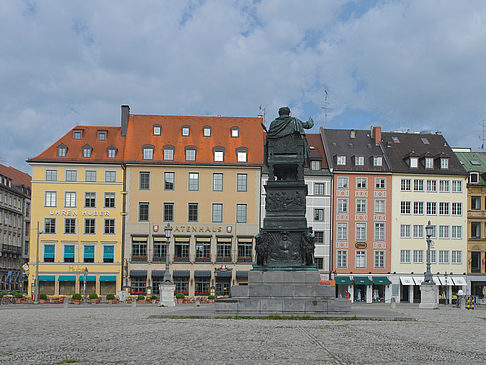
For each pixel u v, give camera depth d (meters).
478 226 77.69
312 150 77.75
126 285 70.25
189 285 70.81
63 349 15.45
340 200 75.25
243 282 71.31
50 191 71.56
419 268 75.50
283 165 30.61
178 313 29.45
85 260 71.06
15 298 57.06
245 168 72.81
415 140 81.75
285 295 28.48
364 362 13.48
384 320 26.80
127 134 74.56
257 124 77.31
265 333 19.62
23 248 103.19
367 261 74.69
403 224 75.81
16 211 99.19
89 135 74.56
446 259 76.19
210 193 72.38
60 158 71.94
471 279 76.12
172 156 72.75
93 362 13.16
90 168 71.94
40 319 27.75
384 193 75.94
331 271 73.94
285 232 29.53
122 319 27.14
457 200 77.12
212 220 72.12
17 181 104.75
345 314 27.36
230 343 16.80
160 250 71.44
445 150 80.44
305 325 22.88
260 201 72.75
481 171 81.38
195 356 14.18
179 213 72.00
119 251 71.19
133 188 71.88
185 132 75.12
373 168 76.19
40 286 70.50
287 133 30.62
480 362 13.74
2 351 15.03
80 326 22.95
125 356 14.15
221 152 73.38
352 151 78.19
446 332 21.55
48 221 71.31
